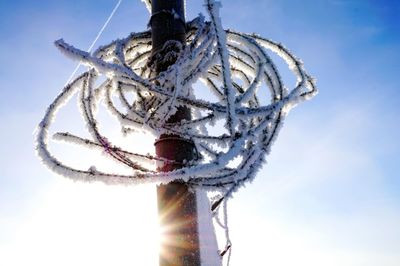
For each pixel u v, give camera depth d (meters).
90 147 3.70
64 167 3.31
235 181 3.42
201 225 3.34
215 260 3.28
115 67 3.48
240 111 3.55
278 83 4.21
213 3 3.41
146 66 4.18
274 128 3.96
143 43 4.29
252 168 3.53
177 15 3.90
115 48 4.05
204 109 3.48
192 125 3.48
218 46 3.33
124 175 3.16
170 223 3.21
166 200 3.27
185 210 3.23
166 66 3.71
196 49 3.56
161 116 3.53
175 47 3.75
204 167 3.07
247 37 4.27
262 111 3.63
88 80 3.94
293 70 4.30
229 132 3.24
